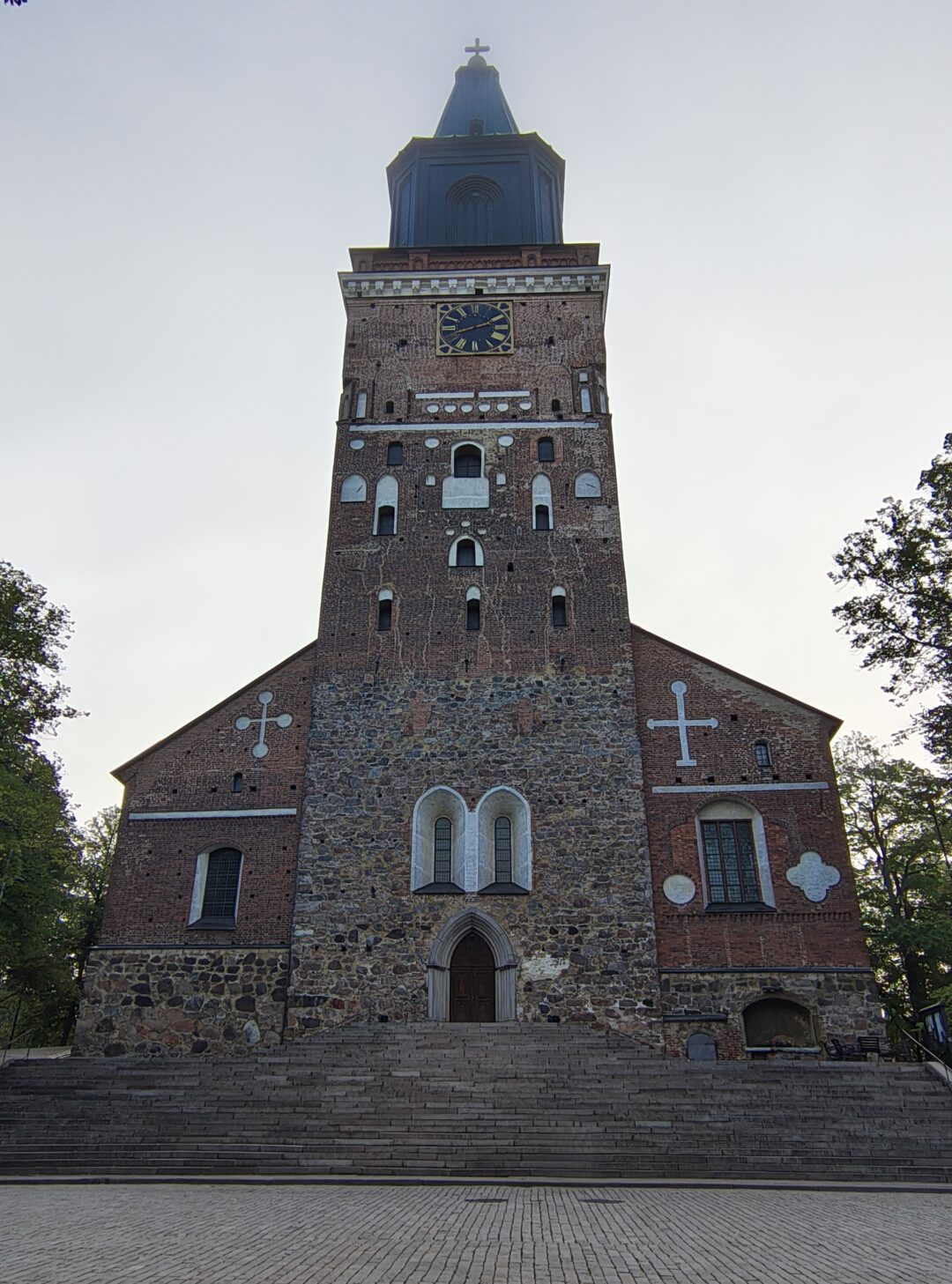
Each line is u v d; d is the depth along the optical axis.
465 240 43.47
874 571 29.17
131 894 30.70
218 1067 23.72
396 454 38.03
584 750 31.88
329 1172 19.06
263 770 32.56
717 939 29.08
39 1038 54.06
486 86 49.88
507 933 29.14
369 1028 27.16
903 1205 16.06
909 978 40.47
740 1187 18.03
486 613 34.53
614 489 37.03
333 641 34.16
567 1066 23.50
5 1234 13.00
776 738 31.97
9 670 31.95
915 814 41.50
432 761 31.94
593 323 40.84
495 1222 13.99
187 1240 12.57
